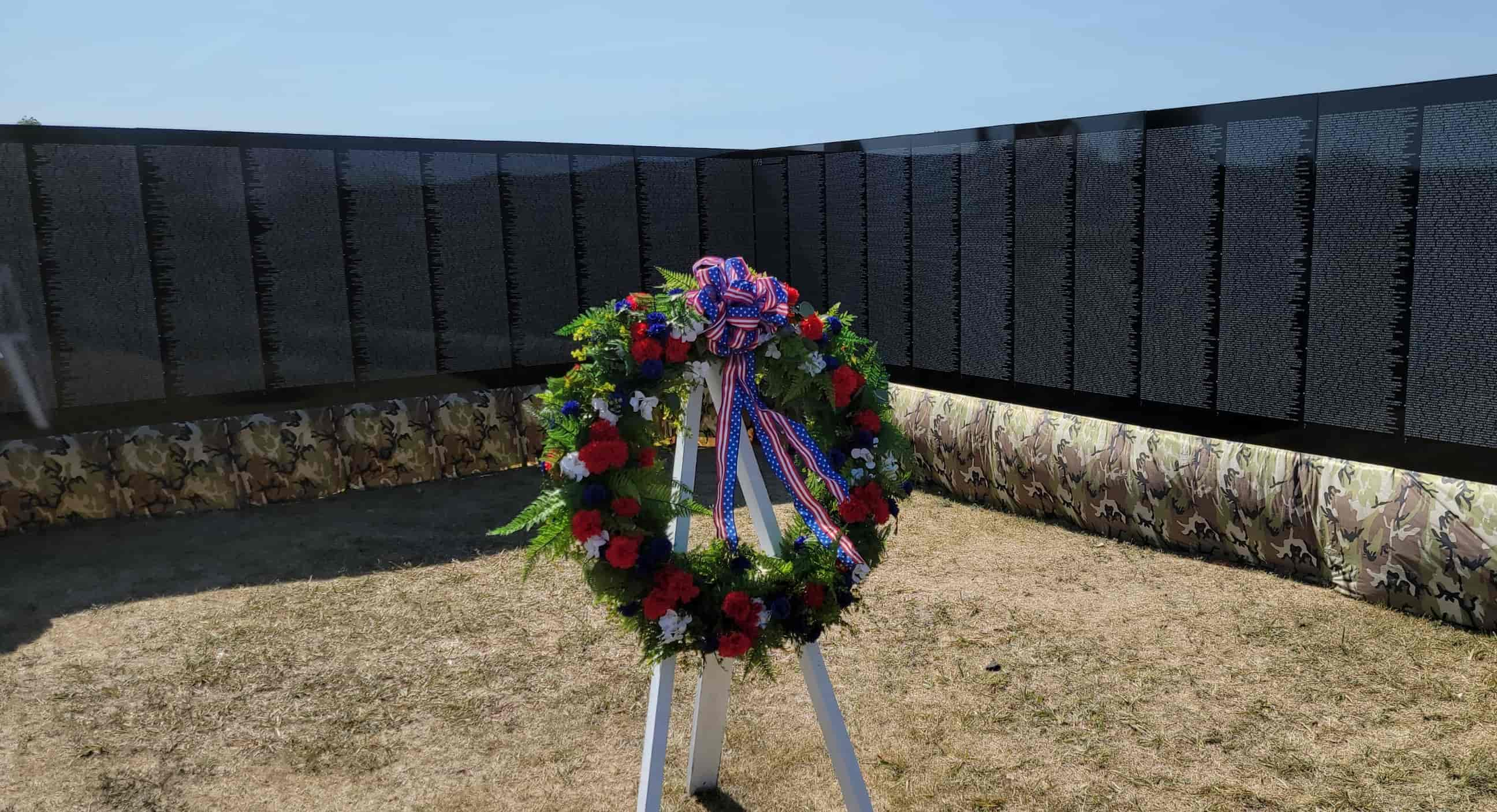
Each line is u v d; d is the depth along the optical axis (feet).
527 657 13.33
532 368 24.12
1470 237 13.35
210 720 11.66
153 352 19.93
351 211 21.44
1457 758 10.21
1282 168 15.35
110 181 19.19
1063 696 11.85
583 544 8.36
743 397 8.87
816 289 24.53
